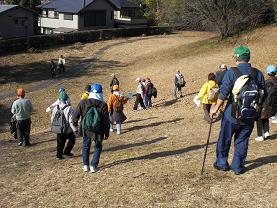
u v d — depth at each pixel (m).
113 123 16.27
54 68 40.09
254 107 6.48
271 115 10.38
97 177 8.40
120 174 8.36
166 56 44.03
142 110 24.36
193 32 67.38
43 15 70.31
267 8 45.03
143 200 6.82
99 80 38.38
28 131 15.36
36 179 9.08
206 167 8.01
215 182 7.16
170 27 67.81
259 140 10.60
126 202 6.85
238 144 7.21
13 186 8.75
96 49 53.22
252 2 43.25
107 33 61.66
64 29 66.88
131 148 11.94
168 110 23.02
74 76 40.31
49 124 24.92
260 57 32.16
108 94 32.97
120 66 43.94
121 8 74.19
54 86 36.28
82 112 8.43
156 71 37.91
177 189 7.07
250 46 37.78
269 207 6.14
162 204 6.59
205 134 13.55
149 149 11.20
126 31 64.06
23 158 12.51
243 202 6.36
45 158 11.83
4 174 10.02
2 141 17.94
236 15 42.84
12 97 32.50
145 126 17.38
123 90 33.56
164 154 10.05
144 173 8.15
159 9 76.00
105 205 6.87
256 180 7.09
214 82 14.73
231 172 7.52
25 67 44.19
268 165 7.82
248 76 6.42
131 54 49.28
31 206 7.33
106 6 69.44
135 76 38.03
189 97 26.69
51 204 7.29
